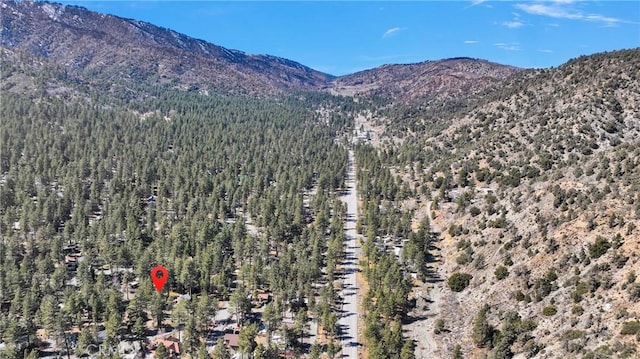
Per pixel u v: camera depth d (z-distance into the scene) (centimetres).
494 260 13975
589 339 9075
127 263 15038
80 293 13038
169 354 11400
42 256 15338
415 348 11512
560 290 11138
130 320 12419
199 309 12206
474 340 11050
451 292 13875
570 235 12675
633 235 11281
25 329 11500
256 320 13150
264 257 16488
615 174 14525
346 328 12888
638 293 9412
